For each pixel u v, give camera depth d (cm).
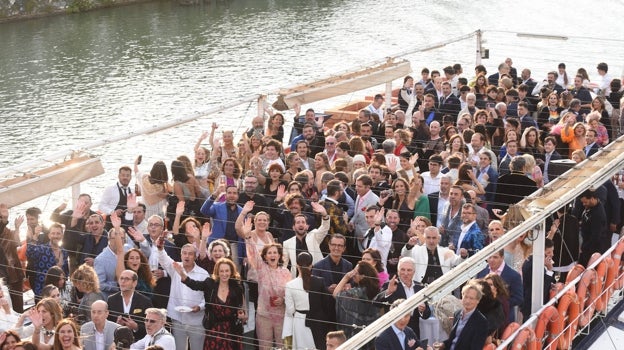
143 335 1617
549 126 2769
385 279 1686
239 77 5166
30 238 1923
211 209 1928
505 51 5381
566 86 3294
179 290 1675
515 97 2850
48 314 1559
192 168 2100
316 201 2008
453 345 1473
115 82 5184
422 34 6066
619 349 1697
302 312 1625
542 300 1587
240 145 2395
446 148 2438
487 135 2444
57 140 4231
